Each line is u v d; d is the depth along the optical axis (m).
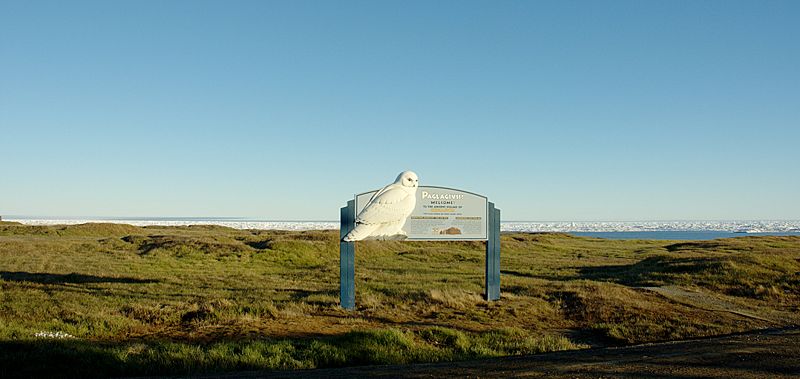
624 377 8.38
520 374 8.83
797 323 15.39
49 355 9.77
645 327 14.57
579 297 18.22
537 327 14.99
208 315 15.01
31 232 58.44
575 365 9.54
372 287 22.19
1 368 9.05
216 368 9.75
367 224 17.48
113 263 31.34
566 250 54.34
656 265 30.05
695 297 19.89
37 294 17.80
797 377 8.19
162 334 13.00
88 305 15.99
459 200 18.75
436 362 10.66
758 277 23.59
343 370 9.62
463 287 22.47
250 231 76.94
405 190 17.95
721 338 12.94
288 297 19.03
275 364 10.20
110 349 10.46
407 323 15.07
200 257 35.84
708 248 45.31
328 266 33.31
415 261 38.69
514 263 38.09
